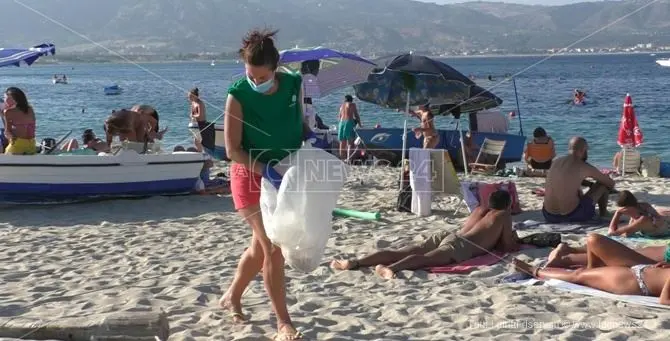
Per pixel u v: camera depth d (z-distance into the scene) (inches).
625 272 249.6
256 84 186.7
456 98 503.2
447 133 684.7
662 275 243.3
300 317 225.0
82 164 451.5
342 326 218.7
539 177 615.8
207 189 498.0
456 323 222.4
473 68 4714.6
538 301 241.8
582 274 259.6
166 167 475.5
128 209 447.2
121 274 288.8
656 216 343.3
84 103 1718.8
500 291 254.8
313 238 184.7
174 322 220.1
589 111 1386.6
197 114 629.0
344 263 288.5
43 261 315.0
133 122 485.1
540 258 299.9
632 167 644.7
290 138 190.5
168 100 1822.1
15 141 452.4
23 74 4918.8
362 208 436.8
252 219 195.3
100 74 4662.9
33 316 225.6
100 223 403.9
